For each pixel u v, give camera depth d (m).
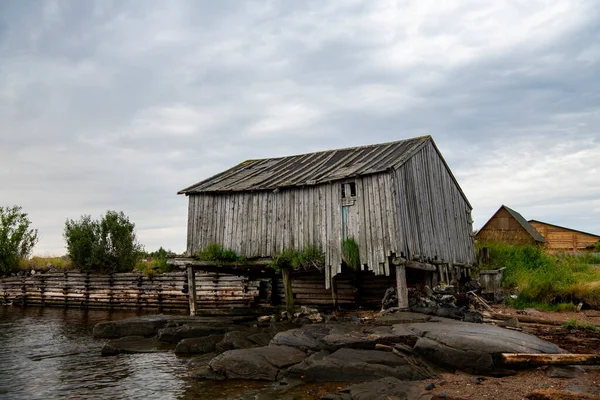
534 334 14.16
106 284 31.36
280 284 26.92
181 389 10.80
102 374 12.62
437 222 22.22
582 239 44.41
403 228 18.09
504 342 11.06
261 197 21.08
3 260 35.66
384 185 18.12
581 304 19.34
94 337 19.09
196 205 22.39
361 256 18.20
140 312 29.00
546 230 45.84
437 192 22.94
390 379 9.95
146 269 30.94
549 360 10.28
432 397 8.81
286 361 11.74
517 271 25.62
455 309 16.23
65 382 11.83
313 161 24.25
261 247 20.62
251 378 11.30
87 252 32.22
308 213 19.86
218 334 17.28
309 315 19.38
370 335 12.47
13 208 36.84
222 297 27.83
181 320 19.48
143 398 10.22
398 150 21.23
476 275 26.55
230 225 21.45
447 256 22.84
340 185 19.23
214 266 22.03
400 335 12.07
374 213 18.19
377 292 23.73
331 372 10.69
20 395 10.77
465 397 8.80
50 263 36.53
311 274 23.03
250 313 23.62
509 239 40.94
